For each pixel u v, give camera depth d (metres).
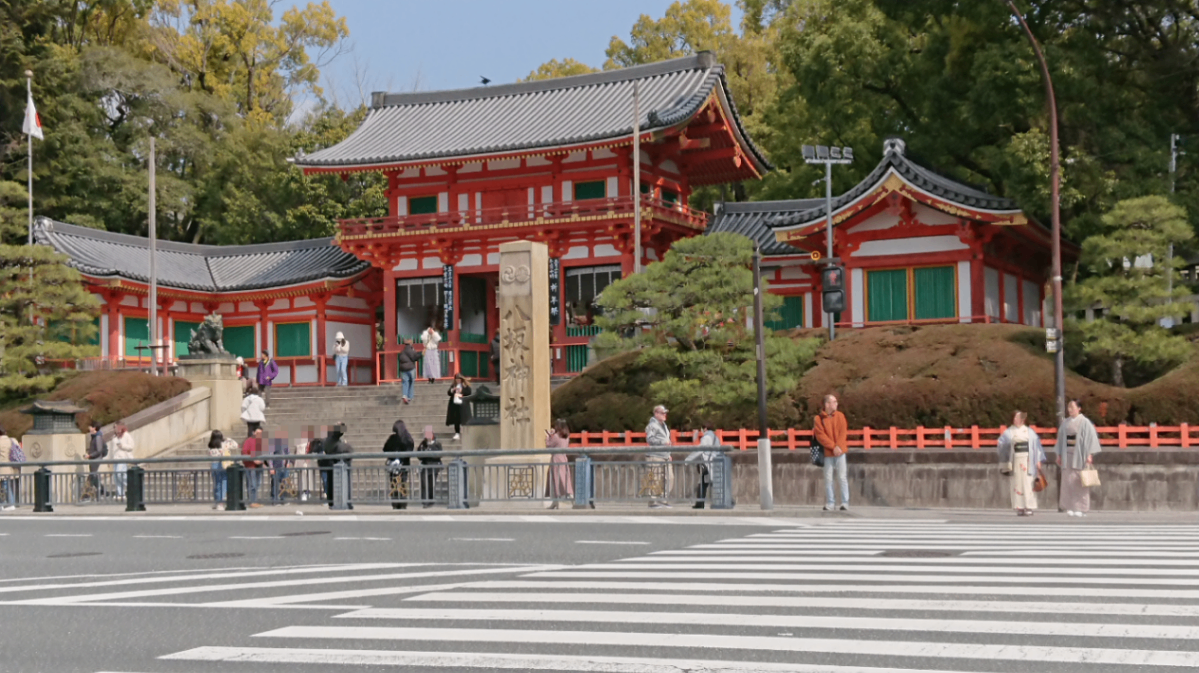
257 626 9.37
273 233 63.91
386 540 16.56
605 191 45.44
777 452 26.19
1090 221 31.62
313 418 38.19
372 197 61.19
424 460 23.88
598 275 45.22
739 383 28.31
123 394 36.78
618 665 7.53
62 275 40.00
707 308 28.66
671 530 17.55
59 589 12.12
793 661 7.55
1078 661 7.50
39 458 32.34
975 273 34.59
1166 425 25.23
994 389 26.72
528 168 46.66
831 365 29.23
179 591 11.58
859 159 46.50
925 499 24.72
